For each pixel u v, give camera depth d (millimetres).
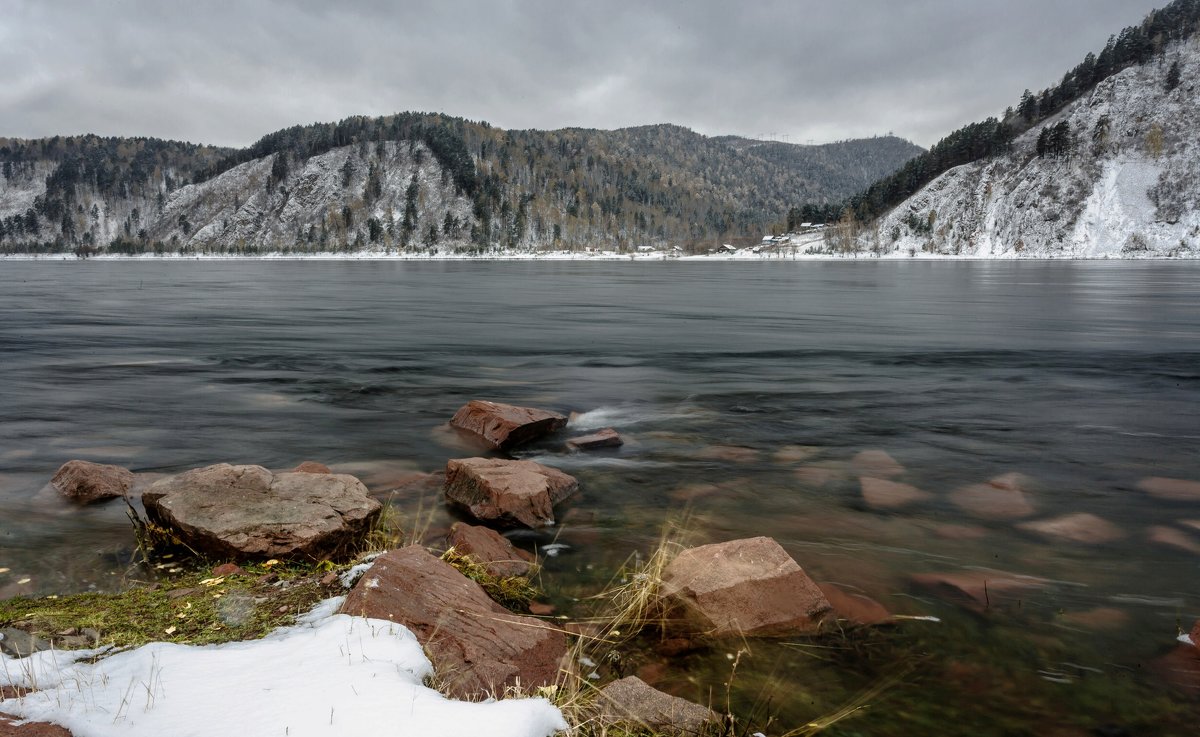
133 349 21281
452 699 3000
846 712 3525
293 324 29984
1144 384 15578
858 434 10758
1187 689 3844
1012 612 4781
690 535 6340
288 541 5281
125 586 4914
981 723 3482
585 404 13180
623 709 3219
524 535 6301
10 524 6332
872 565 5648
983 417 12086
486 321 31781
